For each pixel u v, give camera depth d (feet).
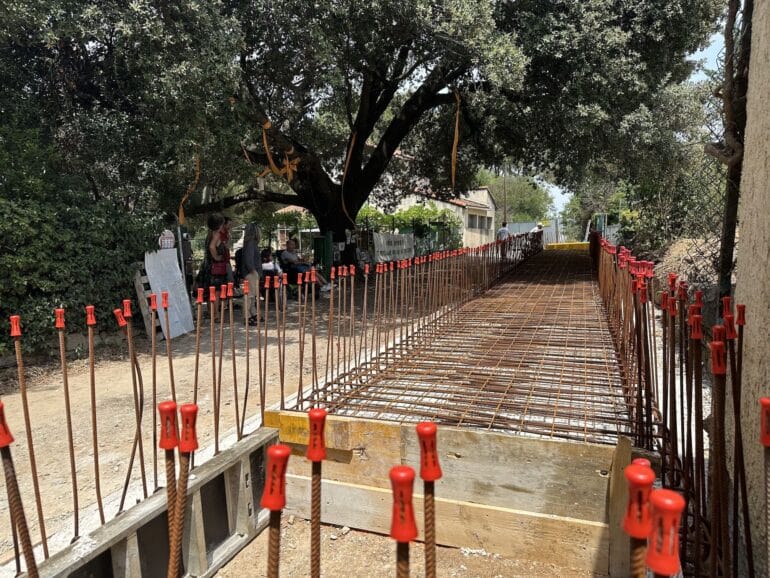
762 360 6.90
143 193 27.81
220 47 22.99
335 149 50.52
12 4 20.07
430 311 20.61
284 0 26.00
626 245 43.21
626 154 33.47
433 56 32.32
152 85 22.15
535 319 20.34
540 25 31.01
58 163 25.57
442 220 78.64
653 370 11.43
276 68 30.58
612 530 8.52
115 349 23.94
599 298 25.20
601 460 8.61
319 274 38.11
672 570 3.17
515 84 29.27
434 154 53.06
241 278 33.27
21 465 12.57
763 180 7.04
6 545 8.99
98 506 8.51
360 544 9.98
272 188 63.87
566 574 8.78
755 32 7.54
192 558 8.89
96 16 21.58
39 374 20.56
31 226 21.21
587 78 30.89
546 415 10.62
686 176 31.53
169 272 27.40
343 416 10.62
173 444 6.03
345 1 27.20
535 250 59.41
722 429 6.49
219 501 9.81
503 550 9.24
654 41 32.60
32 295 21.77
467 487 9.44
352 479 10.41
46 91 26.84
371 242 57.26
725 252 11.18
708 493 9.80
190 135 23.44
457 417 10.36
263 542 10.14
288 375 19.13
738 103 10.23
